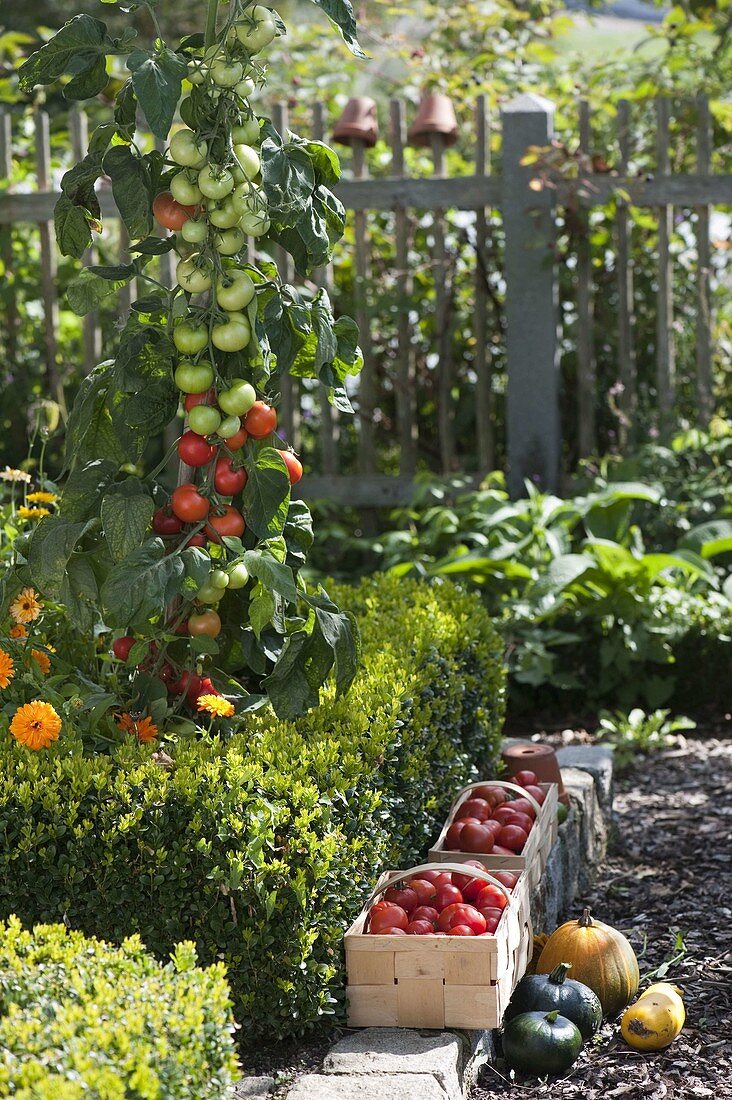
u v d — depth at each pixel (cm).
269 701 284
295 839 244
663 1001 269
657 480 593
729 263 672
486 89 700
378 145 723
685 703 538
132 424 268
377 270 693
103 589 250
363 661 326
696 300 621
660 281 614
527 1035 256
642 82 691
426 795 311
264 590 263
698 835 405
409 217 659
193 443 262
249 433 265
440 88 717
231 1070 183
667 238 613
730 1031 274
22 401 645
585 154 611
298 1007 246
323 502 635
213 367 260
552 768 361
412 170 725
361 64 798
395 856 292
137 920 244
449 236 680
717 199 602
